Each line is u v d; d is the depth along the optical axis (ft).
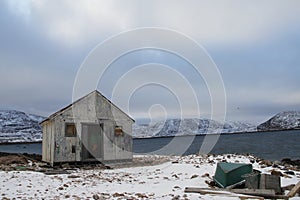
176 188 31.19
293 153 100.12
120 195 27.14
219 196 26.89
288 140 188.96
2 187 30.60
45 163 56.85
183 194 27.94
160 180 36.78
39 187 31.19
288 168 45.68
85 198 26.25
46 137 58.18
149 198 26.20
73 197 26.61
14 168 47.16
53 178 36.73
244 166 31.99
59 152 53.98
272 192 27.55
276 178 29.14
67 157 54.60
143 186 32.58
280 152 104.01
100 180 36.73
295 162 65.51
